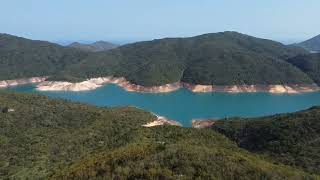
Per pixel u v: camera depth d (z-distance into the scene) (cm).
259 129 12838
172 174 5394
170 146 6431
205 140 9794
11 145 9319
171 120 19938
